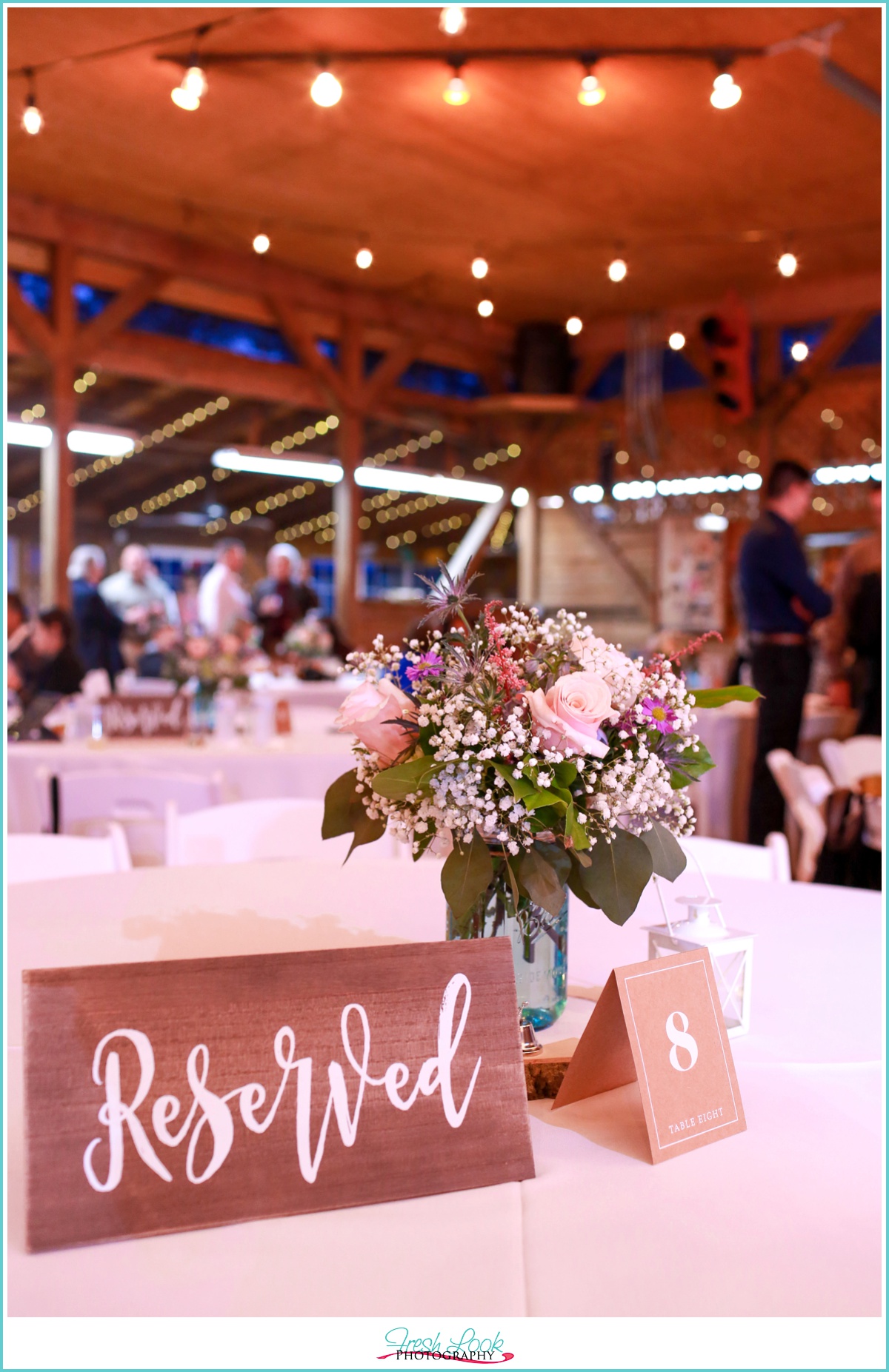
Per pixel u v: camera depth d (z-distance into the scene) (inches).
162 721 153.3
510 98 232.1
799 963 51.2
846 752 136.3
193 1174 29.1
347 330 378.3
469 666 38.0
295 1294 26.6
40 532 492.1
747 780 191.9
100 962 47.9
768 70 219.0
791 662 174.1
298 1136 30.2
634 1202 30.9
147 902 58.9
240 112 241.9
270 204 301.3
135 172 279.9
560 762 36.3
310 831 86.0
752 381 387.9
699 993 36.1
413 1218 29.8
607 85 225.5
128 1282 26.9
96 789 114.0
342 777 42.0
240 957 31.0
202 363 349.1
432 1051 32.2
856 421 365.4
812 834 128.5
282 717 155.9
